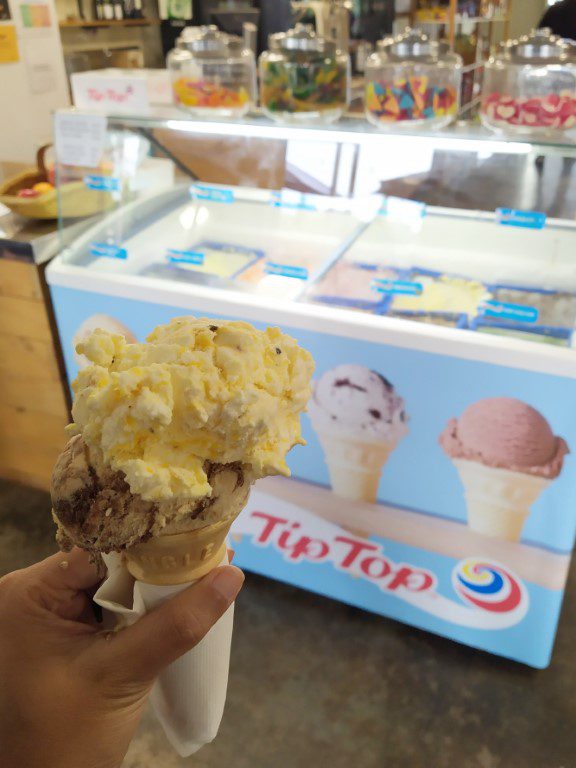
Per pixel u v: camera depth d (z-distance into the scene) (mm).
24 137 3994
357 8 3342
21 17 3771
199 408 625
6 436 2516
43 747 712
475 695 1840
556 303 1570
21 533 2400
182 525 689
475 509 1675
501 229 1779
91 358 695
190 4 5020
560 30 2789
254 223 2033
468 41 3555
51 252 2076
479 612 1821
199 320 737
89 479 676
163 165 2045
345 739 1739
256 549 2064
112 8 4961
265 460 680
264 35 3654
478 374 1491
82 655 730
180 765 1690
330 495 1855
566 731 1743
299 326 1640
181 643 709
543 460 1521
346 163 1747
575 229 1743
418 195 1703
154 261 1925
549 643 1793
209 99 1780
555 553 1631
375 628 2047
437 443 1631
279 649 1983
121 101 1885
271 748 1722
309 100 1705
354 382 1646
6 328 2213
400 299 1651
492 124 1593
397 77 1596
